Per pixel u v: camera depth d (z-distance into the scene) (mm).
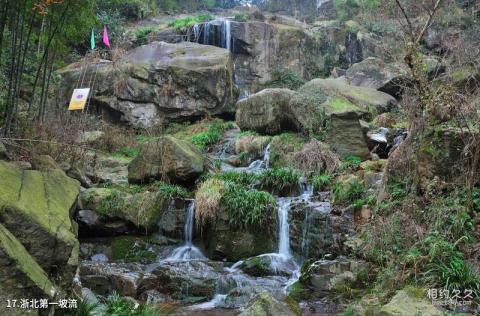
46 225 3740
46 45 8961
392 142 9281
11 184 4070
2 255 3121
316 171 8555
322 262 6164
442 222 5523
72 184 5324
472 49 8445
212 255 7293
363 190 7273
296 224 7188
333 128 9094
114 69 13617
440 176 6098
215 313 5684
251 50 16578
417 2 8734
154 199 7754
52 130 8297
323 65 17391
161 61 13953
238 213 7266
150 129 13156
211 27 17125
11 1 7500
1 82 8500
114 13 17703
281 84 16328
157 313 5215
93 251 7438
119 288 6188
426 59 10328
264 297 4734
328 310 5562
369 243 5934
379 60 13523
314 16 21766
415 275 5059
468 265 5082
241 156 10297
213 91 13516
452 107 6113
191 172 8133
